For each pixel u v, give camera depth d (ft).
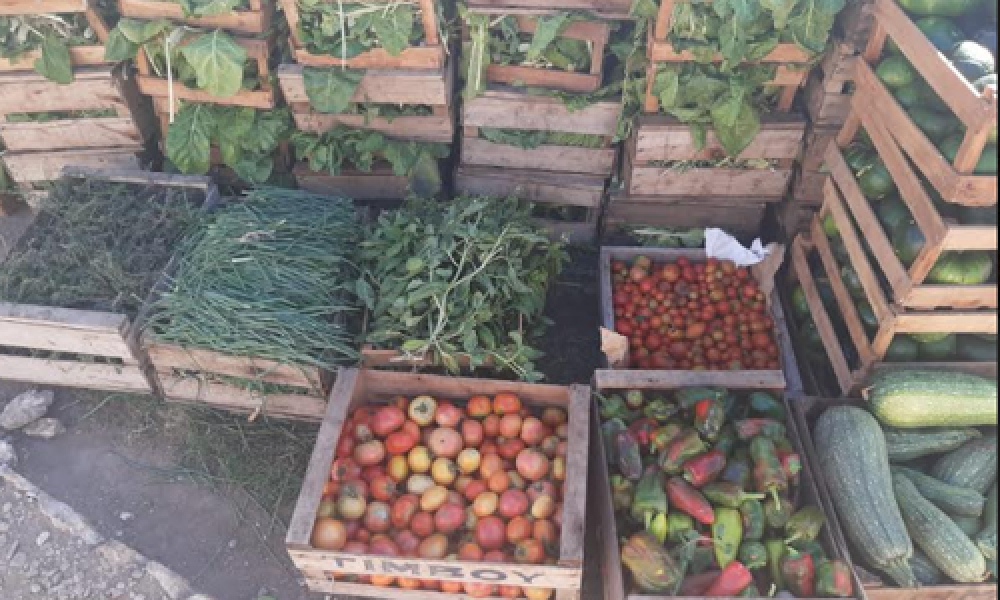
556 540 4.23
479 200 5.55
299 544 3.95
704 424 4.33
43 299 5.07
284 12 5.41
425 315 4.88
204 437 5.31
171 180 5.84
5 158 6.23
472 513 4.34
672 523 4.08
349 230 5.50
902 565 4.01
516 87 5.63
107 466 5.23
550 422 4.74
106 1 5.58
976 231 3.87
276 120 5.83
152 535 4.91
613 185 6.10
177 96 5.77
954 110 3.78
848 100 5.30
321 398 5.07
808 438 4.48
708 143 5.58
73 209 5.61
